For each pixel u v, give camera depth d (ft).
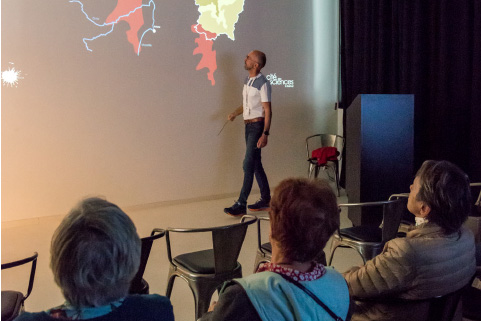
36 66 13.55
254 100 14.49
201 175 17.06
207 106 16.92
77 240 2.93
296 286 3.46
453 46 13.78
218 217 14.87
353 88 17.97
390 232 8.12
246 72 17.69
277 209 3.72
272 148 18.60
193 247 12.01
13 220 13.65
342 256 11.16
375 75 16.74
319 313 3.44
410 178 11.51
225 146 17.52
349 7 17.87
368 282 4.94
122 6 14.79
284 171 19.02
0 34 12.92
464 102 13.66
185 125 16.51
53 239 3.03
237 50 17.35
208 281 6.95
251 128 14.66
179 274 7.18
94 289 2.95
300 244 3.58
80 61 14.25
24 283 9.88
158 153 16.02
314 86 19.42
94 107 14.64
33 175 13.83
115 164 15.19
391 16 15.96
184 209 15.85
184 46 16.17
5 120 13.26
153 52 15.56
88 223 3.00
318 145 19.76
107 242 2.97
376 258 5.02
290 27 18.53
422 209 4.98
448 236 4.88
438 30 14.23
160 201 16.22
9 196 13.53
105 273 2.96
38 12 13.43
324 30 19.35
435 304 4.94
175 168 16.43
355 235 8.36
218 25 16.81
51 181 14.12
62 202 14.37
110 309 3.06
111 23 14.66
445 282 4.82
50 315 2.96
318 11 19.15
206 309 7.00
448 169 4.89
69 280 2.92
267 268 3.69
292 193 3.71
